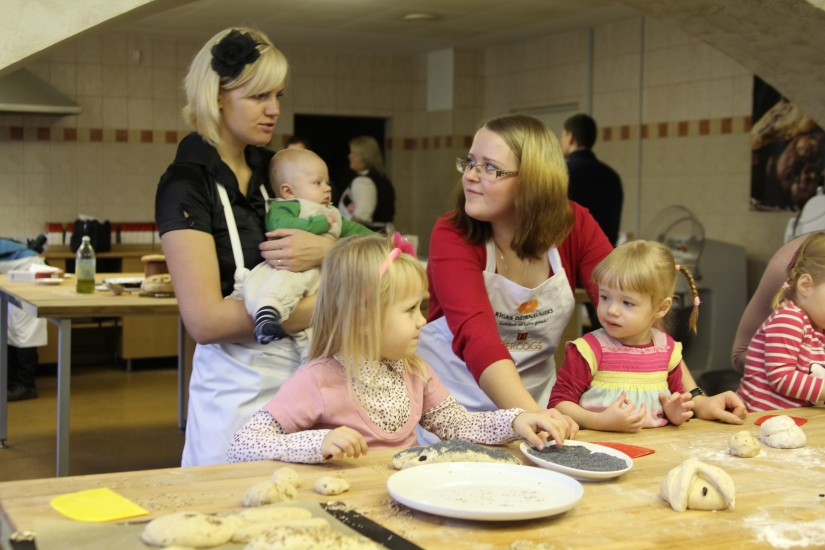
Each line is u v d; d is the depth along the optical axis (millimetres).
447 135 7730
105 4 2328
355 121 8391
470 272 1806
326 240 1854
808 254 1963
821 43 3094
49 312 3061
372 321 1438
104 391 5445
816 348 1938
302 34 6906
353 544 904
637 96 6281
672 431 1598
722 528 1055
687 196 5945
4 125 6477
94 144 6773
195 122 1813
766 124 5363
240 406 1753
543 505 1104
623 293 1735
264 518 992
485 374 1641
